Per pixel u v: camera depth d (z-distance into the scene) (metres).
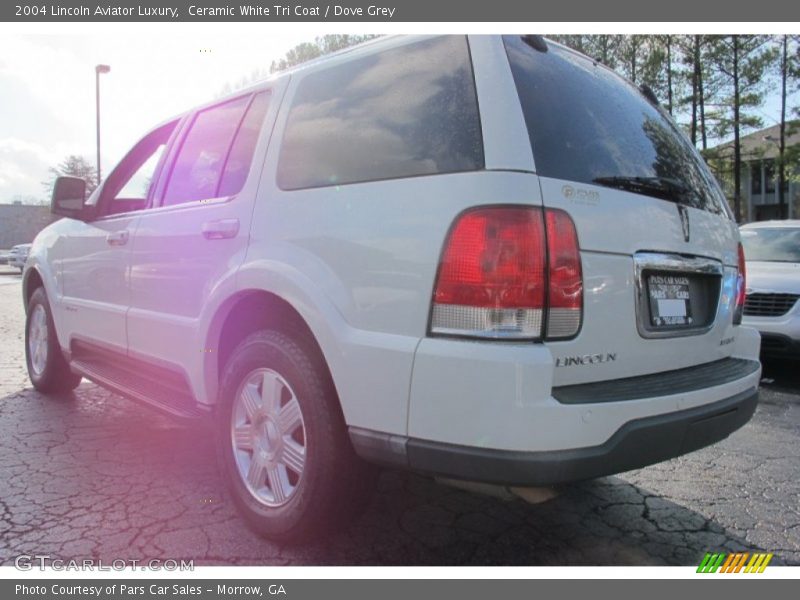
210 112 3.36
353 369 2.12
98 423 4.20
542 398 1.81
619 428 1.95
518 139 1.98
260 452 2.61
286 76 2.90
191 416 3.01
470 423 1.85
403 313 2.03
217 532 2.63
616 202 2.18
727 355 2.88
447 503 3.01
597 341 2.08
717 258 2.74
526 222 1.90
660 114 3.07
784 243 6.91
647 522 2.86
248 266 2.57
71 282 4.30
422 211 2.04
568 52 2.62
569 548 2.59
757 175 40.66
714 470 3.55
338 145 2.44
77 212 4.05
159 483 3.15
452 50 2.23
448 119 2.12
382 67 2.44
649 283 2.33
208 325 2.81
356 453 2.20
